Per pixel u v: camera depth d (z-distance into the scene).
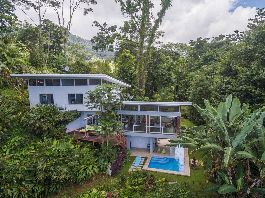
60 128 24.80
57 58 45.53
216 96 28.42
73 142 23.75
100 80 26.86
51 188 18.53
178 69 48.19
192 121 38.56
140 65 41.31
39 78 26.75
